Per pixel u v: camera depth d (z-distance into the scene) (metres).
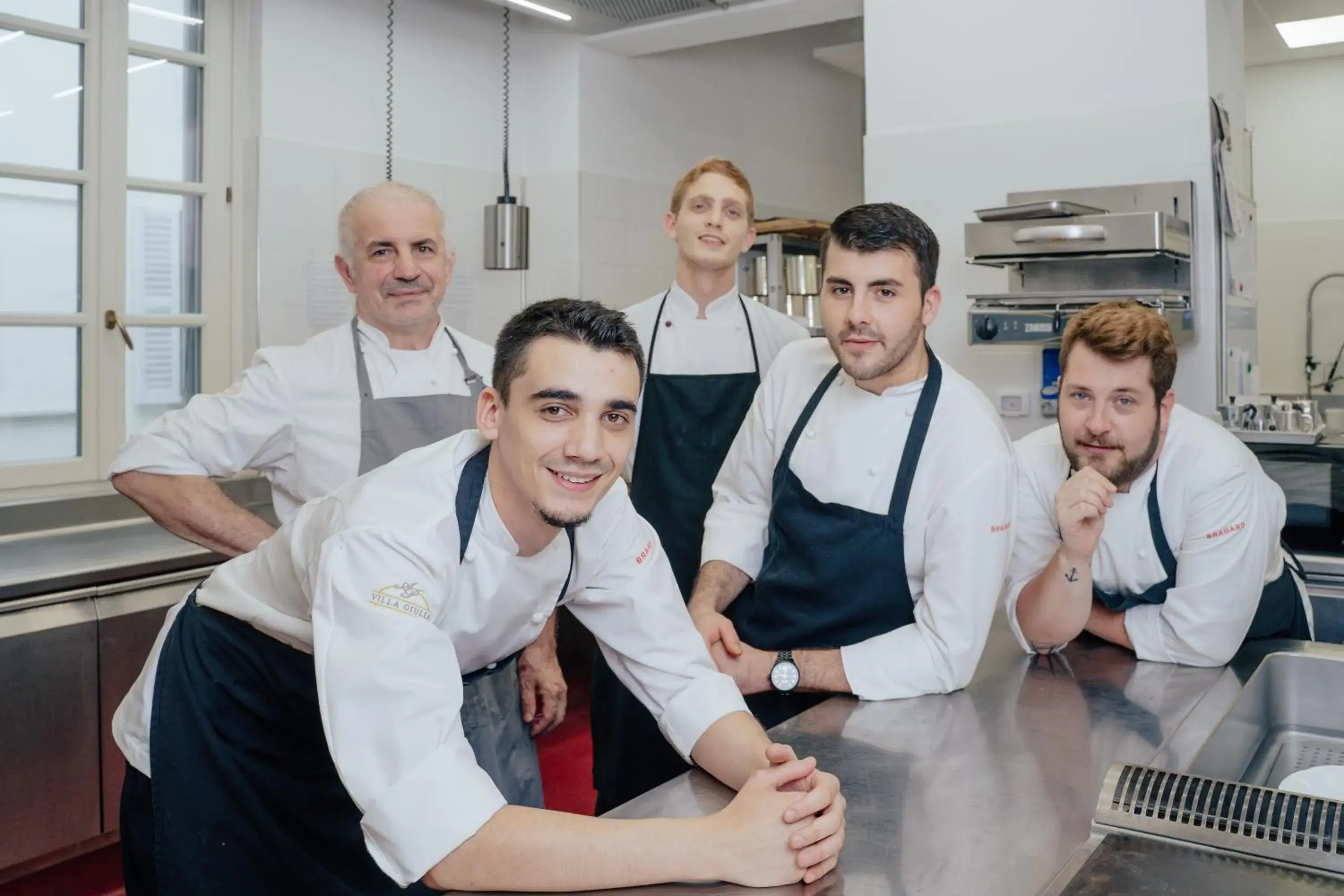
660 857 1.01
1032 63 3.48
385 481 1.25
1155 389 1.63
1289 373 6.08
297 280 3.94
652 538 1.43
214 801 1.50
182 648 1.53
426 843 1.03
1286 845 1.03
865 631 1.72
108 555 2.91
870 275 1.58
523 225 4.48
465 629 1.31
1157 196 3.21
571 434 1.12
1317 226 5.94
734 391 2.50
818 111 6.14
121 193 3.50
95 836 2.78
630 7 4.14
